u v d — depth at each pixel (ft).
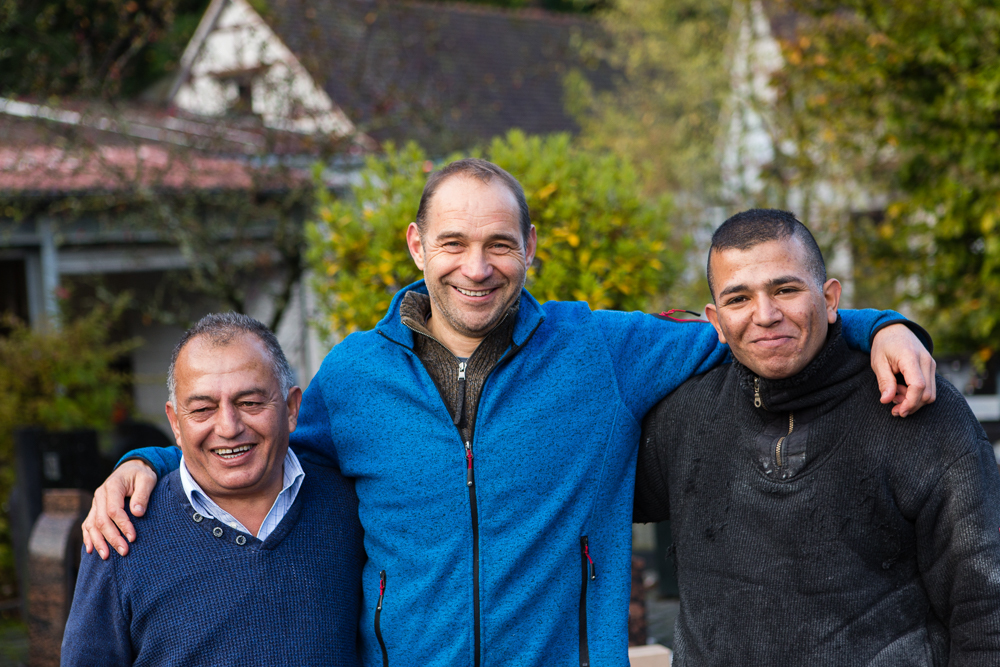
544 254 12.57
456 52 46.73
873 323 6.30
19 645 17.52
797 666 6.04
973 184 19.42
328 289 14.44
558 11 65.87
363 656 7.29
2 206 24.73
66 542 13.74
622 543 7.22
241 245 25.03
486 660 6.81
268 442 6.73
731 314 6.22
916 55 19.20
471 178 7.01
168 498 6.91
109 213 25.68
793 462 6.23
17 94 25.50
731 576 6.36
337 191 26.50
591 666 6.93
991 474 5.96
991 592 5.70
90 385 23.77
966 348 20.75
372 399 7.35
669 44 41.68
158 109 29.04
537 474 7.00
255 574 6.73
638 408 7.30
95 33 25.55
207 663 6.56
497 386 7.10
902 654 5.96
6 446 21.68
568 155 13.92
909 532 6.06
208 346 6.68
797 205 29.78
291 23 29.48
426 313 7.60
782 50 22.85
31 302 26.86
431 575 6.91
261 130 24.68
